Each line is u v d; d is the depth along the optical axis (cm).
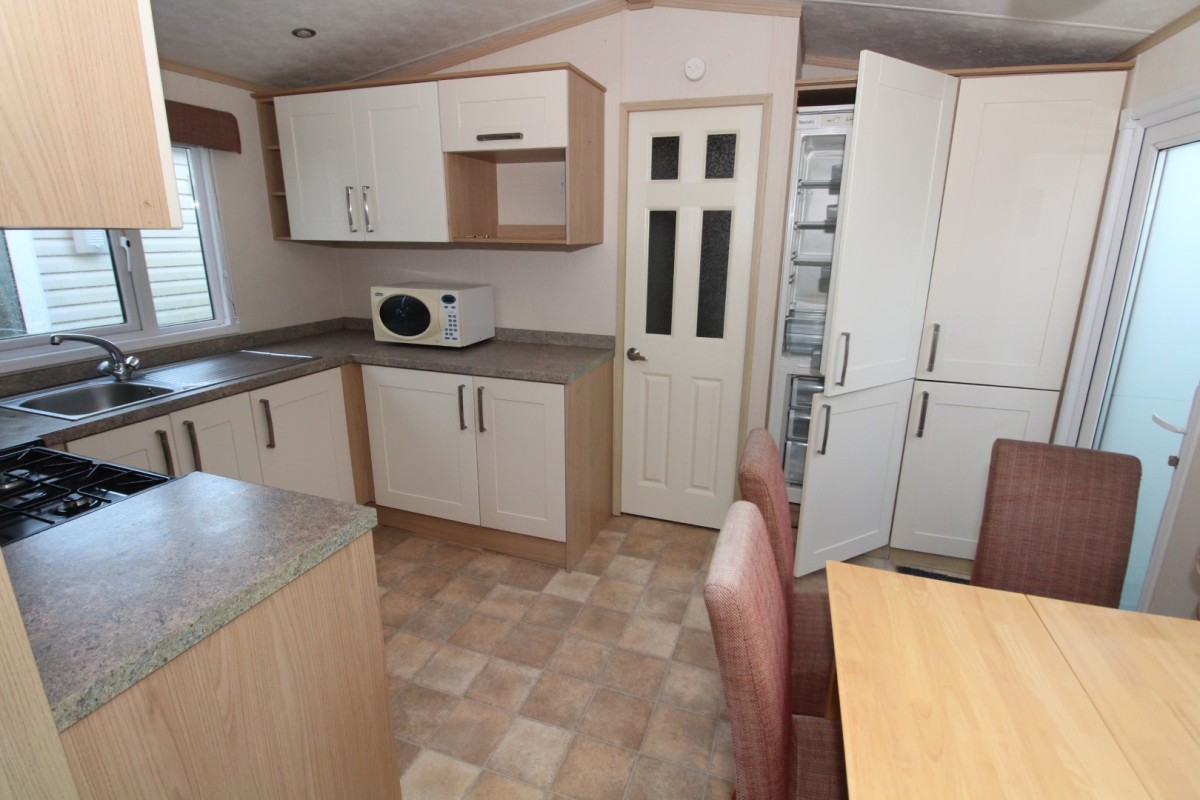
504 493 261
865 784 79
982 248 232
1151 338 195
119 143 65
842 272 212
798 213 268
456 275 314
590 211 262
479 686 195
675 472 298
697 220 265
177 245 264
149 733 80
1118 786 79
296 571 100
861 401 237
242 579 93
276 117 279
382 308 286
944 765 82
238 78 275
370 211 273
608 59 259
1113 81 206
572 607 236
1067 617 113
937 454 256
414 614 231
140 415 190
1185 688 96
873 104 200
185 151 263
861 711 91
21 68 57
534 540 266
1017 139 220
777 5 231
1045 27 205
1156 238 197
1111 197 211
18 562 97
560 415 242
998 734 87
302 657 105
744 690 90
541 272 295
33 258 217
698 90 251
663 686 195
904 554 275
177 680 84
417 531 291
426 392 263
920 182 224
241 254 286
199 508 117
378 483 286
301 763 108
